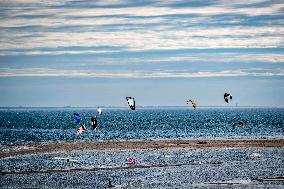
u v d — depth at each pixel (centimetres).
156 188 5925
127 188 5956
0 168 7381
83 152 9306
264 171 7156
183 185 6109
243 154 9125
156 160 8256
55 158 8450
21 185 6131
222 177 6662
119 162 8006
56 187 6028
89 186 6084
